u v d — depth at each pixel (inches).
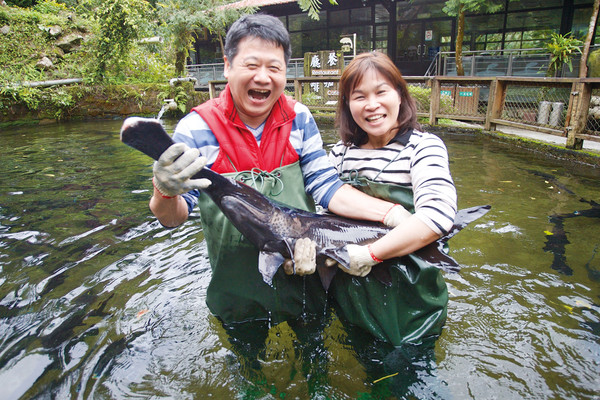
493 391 71.1
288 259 79.7
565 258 116.3
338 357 80.6
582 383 72.3
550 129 253.9
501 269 111.3
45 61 513.3
